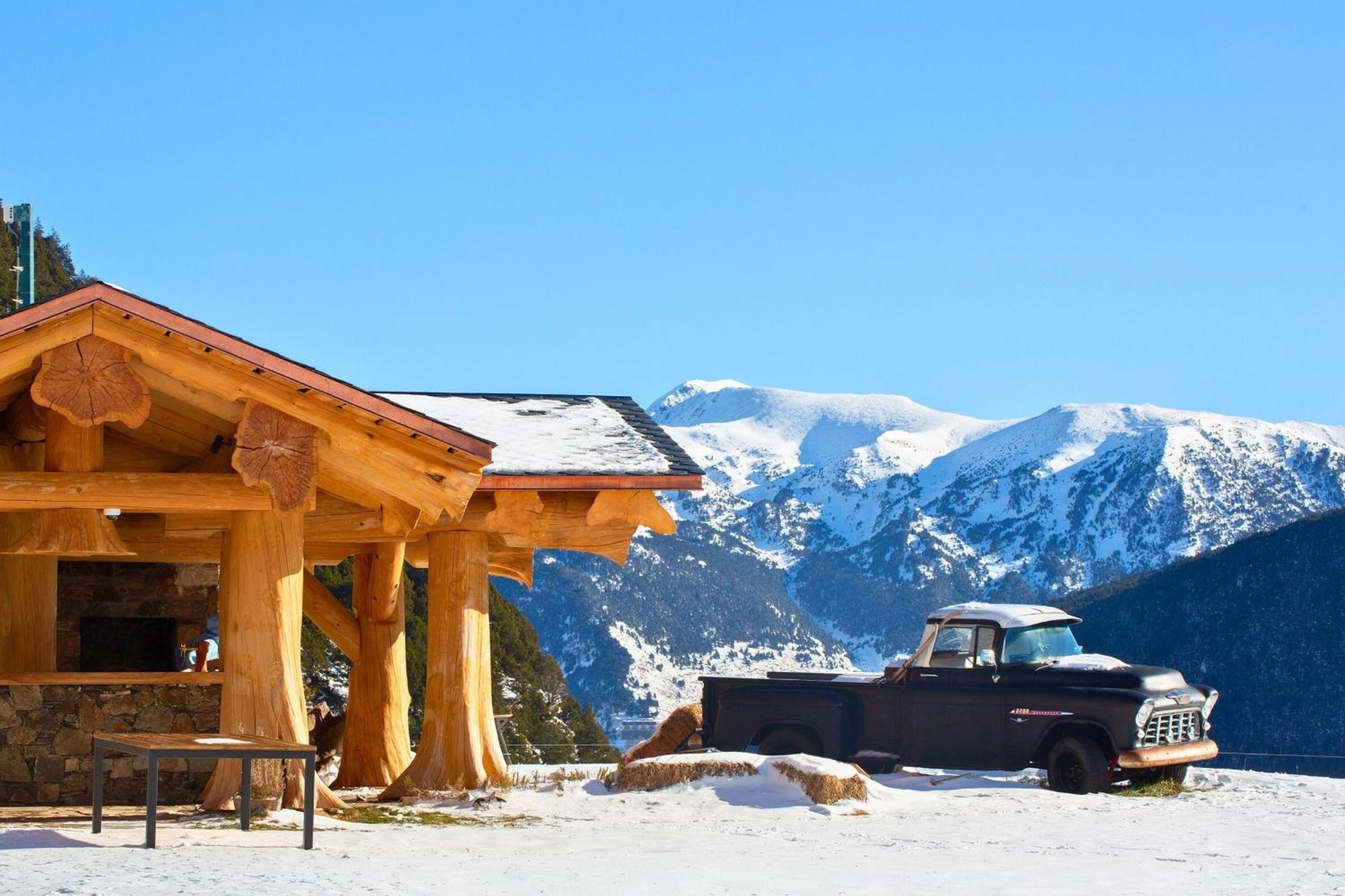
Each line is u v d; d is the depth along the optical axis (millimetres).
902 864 11742
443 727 16594
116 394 13281
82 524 13906
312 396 13734
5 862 10578
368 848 11922
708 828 14164
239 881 9781
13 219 26234
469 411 19281
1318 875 11398
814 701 19172
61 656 19406
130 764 14219
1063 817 15328
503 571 18719
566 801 16016
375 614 18703
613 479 16734
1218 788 18594
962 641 19094
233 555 14008
